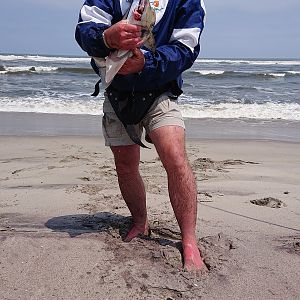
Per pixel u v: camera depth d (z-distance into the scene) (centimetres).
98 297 161
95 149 485
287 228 235
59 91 1141
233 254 195
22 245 196
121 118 184
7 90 1135
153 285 168
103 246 197
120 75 173
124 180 206
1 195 292
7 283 169
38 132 619
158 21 171
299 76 1977
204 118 796
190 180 183
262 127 709
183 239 187
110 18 173
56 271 177
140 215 211
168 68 167
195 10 174
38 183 327
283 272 182
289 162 437
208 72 2073
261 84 1562
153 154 441
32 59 3638
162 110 180
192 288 168
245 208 270
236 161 432
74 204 268
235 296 164
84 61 3394
